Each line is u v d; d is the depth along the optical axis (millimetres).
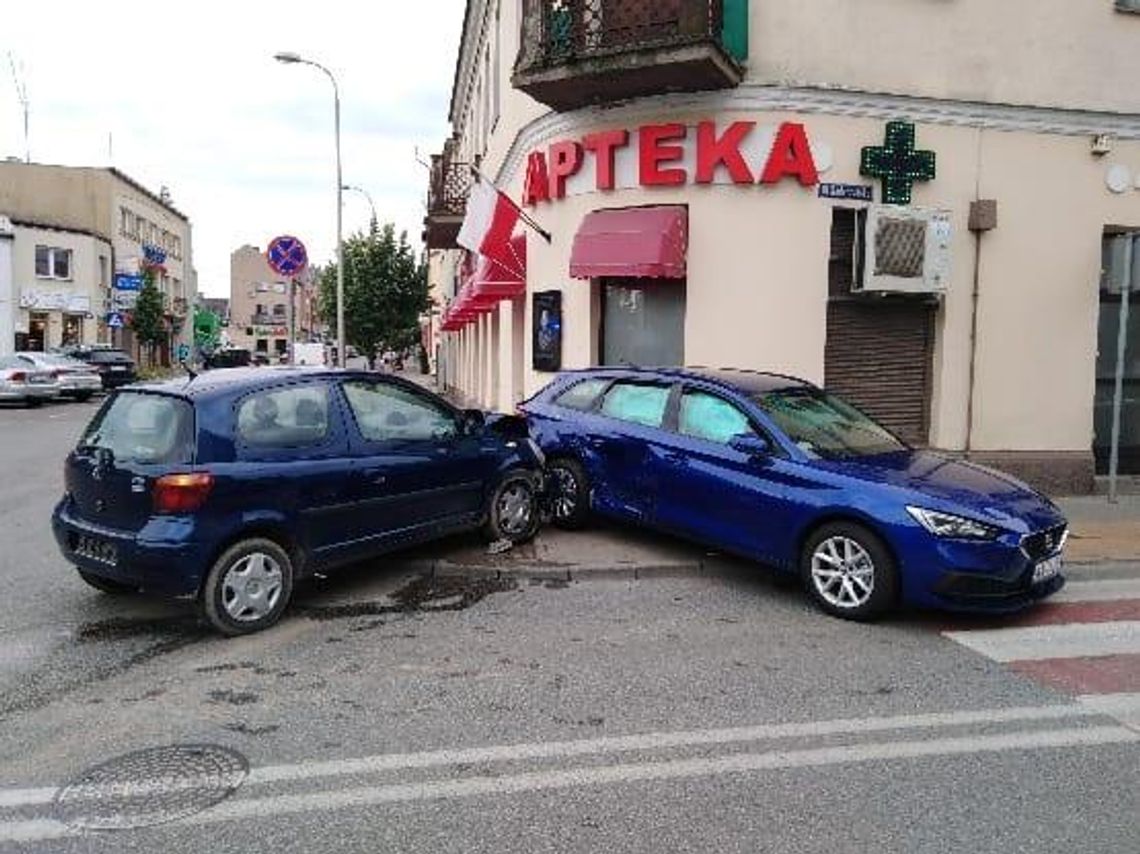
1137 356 12344
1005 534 6012
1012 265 11055
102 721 4566
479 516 7680
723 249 10477
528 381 13172
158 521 5625
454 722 4578
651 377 8133
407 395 7242
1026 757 4246
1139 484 11836
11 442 16672
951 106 10703
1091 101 11133
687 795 3861
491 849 3445
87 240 44062
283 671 5258
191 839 3498
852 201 10555
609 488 8102
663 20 10289
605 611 6477
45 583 7008
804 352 10539
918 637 6008
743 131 10289
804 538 6641
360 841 3494
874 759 4211
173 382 6199
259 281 105500
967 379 11055
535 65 10398
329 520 6340
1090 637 6055
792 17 10273
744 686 5098
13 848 3428
